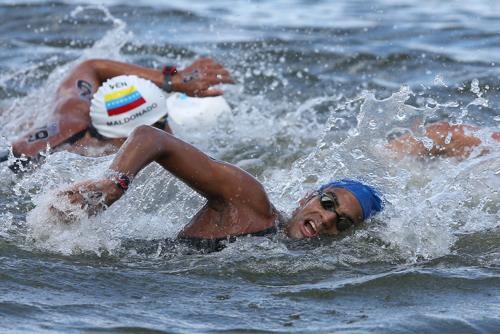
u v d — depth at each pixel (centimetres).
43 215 1994
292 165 2858
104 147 2753
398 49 4225
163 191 2367
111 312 1744
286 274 2038
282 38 4453
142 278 1956
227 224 2155
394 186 2534
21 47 4350
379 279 1988
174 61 4128
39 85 3812
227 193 2136
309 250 2164
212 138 3197
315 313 1791
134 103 2766
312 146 3145
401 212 2325
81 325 1662
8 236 2145
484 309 1825
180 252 2136
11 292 1814
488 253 2219
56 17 4853
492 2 5247
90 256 2072
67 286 1878
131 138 2019
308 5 5250
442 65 3997
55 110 2861
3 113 3388
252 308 1806
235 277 2003
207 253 2130
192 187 2134
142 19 4844
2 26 4697
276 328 1700
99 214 2016
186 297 1861
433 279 1997
